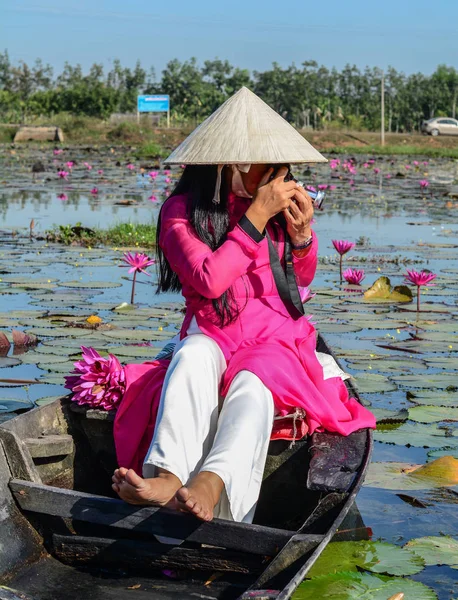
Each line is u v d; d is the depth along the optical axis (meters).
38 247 8.04
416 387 3.79
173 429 2.15
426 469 2.86
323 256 7.74
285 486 2.51
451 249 8.27
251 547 1.99
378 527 2.49
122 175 18.69
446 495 2.72
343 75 61.88
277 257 2.54
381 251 8.05
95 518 2.12
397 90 60.78
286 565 1.92
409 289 5.70
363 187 16.72
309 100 53.75
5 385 3.78
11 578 2.09
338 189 16.17
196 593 2.03
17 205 12.21
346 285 6.25
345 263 7.34
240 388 2.26
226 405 2.24
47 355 4.18
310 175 19.86
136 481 1.96
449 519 2.54
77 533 2.34
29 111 42.59
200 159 2.41
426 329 4.84
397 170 22.69
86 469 2.69
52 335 4.56
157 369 2.53
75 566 2.21
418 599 1.99
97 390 2.58
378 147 33.81
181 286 2.71
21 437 2.44
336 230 9.82
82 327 4.79
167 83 51.59
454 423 3.36
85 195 14.05
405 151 32.78
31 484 2.19
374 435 3.22
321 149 33.50
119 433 2.47
